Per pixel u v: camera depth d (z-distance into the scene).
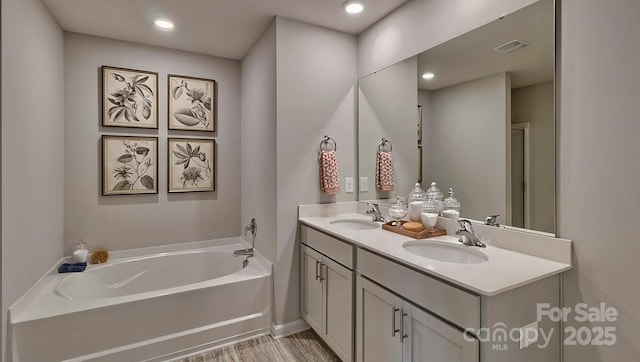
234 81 3.22
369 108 2.52
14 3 1.64
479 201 1.70
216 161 3.16
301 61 2.40
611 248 1.20
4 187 1.54
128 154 2.76
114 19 2.33
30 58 1.85
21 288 1.74
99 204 2.67
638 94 1.12
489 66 1.62
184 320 2.09
